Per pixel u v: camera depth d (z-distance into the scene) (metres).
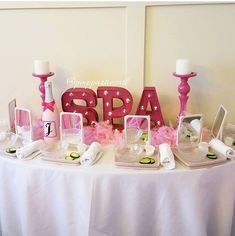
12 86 1.35
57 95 1.33
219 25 1.18
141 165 0.90
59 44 1.26
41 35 1.26
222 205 0.96
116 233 0.95
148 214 0.93
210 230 1.01
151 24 1.20
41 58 1.29
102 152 1.02
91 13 1.21
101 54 1.26
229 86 1.26
